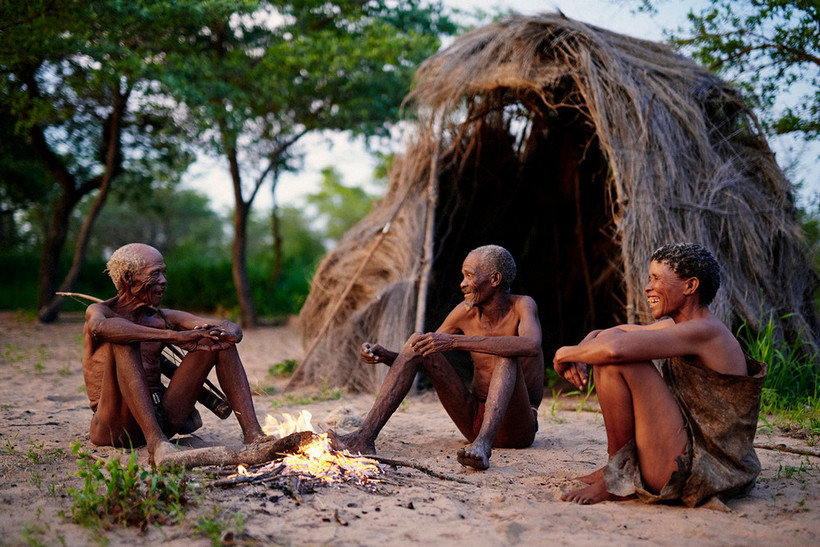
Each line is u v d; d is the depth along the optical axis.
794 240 7.12
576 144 8.75
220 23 11.04
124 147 14.05
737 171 7.09
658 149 6.68
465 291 4.36
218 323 4.18
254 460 3.60
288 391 7.12
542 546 2.78
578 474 3.92
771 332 6.32
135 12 9.46
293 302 17.06
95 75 10.55
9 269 20.31
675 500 3.31
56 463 3.95
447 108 7.86
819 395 6.19
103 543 2.70
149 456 3.98
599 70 6.99
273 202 17.59
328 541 2.77
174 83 10.38
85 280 20.00
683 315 3.39
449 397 4.34
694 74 7.40
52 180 16.62
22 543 2.72
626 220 6.40
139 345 4.02
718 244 6.66
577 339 8.98
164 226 36.69
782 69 7.64
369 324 7.47
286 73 11.84
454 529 2.94
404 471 3.83
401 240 7.89
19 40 8.96
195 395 4.23
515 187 9.34
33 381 7.44
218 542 2.71
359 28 12.61
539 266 9.42
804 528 3.00
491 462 4.17
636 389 3.29
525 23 7.58
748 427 3.30
